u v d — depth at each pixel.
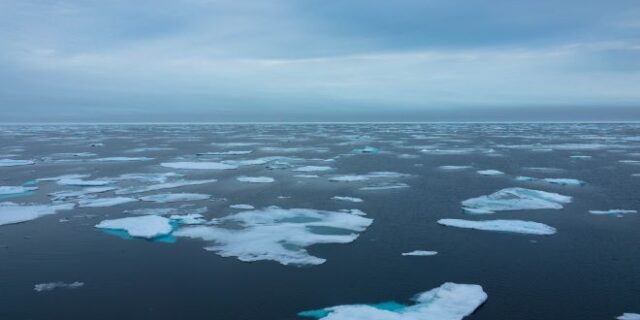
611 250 13.63
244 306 10.31
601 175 26.84
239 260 12.92
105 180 24.66
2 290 11.11
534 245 14.08
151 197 20.52
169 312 10.05
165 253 13.47
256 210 18.11
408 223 16.55
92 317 9.82
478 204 19.05
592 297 10.62
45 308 10.21
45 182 24.33
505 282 11.45
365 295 10.80
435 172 28.27
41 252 13.62
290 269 12.30
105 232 15.41
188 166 30.09
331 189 22.77
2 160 32.62
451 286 10.88
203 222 16.45
